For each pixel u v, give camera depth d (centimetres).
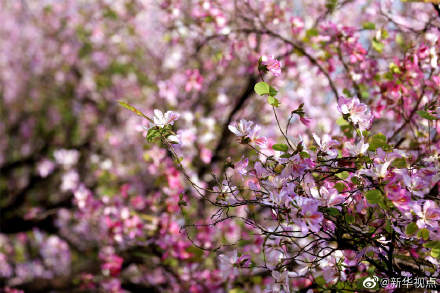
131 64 895
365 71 362
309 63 435
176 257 441
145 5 698
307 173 217
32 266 800
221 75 606
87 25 852
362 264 262
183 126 499
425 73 316
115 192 577
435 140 296
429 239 209
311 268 250
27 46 1097
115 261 488
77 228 696
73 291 500
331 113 550
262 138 219
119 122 934
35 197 884
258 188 221
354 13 480
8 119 1144
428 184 228
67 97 1039
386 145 213
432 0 281
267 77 468
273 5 468
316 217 193
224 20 446
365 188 204
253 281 382
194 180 438
